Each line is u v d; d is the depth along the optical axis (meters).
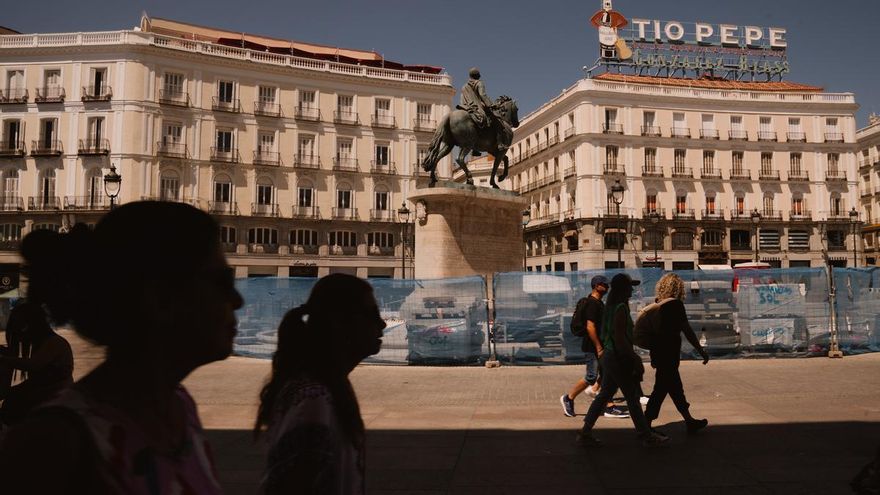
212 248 1.28
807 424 6.90
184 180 45.72
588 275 13.02
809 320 13.30
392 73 51.62
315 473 1.70
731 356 13.08
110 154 44.31
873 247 63.34
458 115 13.80
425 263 13.62
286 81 48.62
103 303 1.13
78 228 1.19
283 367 2.05
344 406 1.93
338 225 49.62
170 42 45.75
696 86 56.53
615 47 58.22
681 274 13.34
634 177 53.34
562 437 6.49
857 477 3.22
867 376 10.54
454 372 11.79
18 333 4.41
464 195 13.38
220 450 6.05
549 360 12.70
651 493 4.63
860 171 67.69
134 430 1.14
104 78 44.97
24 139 45.19
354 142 50.25
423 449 6.01
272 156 48.16
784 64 61.44
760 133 55.44
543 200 60.66
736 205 55.00
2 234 45.22
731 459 5.52
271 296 14.41
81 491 1.03
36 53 45.19
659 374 6.55
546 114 59.56
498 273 12.90
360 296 2.15
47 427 1.00
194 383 10.74
